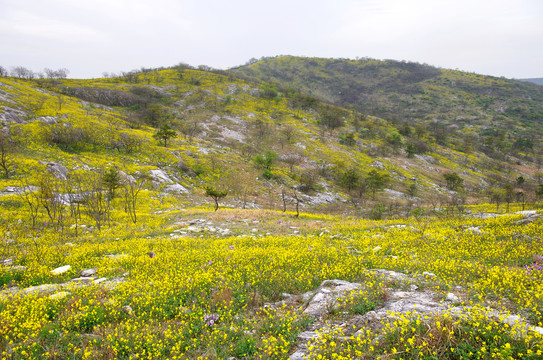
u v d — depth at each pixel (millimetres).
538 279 7117
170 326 6023
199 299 7453
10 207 26734
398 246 13688
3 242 17234
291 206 57406
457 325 4379
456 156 118312
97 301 7293
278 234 20062
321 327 5684
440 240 14555
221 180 62875
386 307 6035
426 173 98000
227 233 20453
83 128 61188
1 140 41000
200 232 21250
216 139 100938
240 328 5820
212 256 12086
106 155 55500
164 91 150750
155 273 10125
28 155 44438
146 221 28547
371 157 103250
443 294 6480
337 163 91062
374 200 71125
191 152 70812
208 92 154500
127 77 167750
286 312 6469
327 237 17922
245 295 7746
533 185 94188
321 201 66062
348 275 8867
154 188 48188
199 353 5148
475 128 168375
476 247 12523
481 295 6000
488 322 4488
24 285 9742
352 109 172500
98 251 14664
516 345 3957
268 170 72562
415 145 118938
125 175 47469
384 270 9086
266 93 162625
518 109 190625
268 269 9602
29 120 59219
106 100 123938
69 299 7449
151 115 107312
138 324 6113
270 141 105125
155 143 69000
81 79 156000
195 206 43469
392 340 4473
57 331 5801
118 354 5137
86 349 5133
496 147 138875
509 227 16219
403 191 80625
